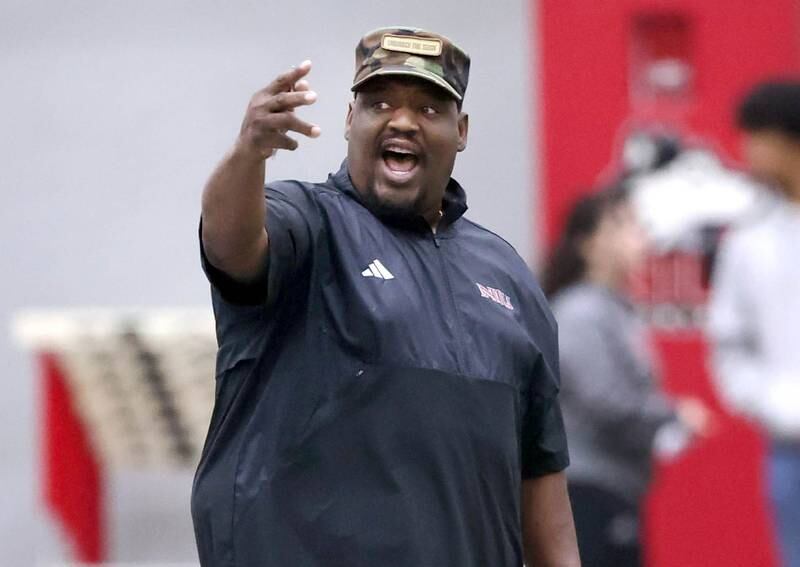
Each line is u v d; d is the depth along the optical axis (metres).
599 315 20.47
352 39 25.59
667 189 24.00
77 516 24.12
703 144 24.05
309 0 25.72
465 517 10.82
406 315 10.76
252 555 10.55
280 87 9.96
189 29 26.09
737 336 22.66
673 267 23.81
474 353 10.98
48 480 23.94
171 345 23.12
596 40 24.52
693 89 24.23
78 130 26.22
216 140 26.03
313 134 9.84
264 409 10.71
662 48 24.41
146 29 26.16
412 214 11.09
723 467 23.44
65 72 26.25
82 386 23.61
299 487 10.57
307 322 10.74
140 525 25.53
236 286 10.47
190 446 23.84
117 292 26.09
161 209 26.09
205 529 10.82
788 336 22.28
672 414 20.66
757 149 23.00
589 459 20.11
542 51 24.67
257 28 25.91
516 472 11.29
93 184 26.20
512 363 11.22
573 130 24.52
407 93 10.90
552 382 11.69
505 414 11.11
